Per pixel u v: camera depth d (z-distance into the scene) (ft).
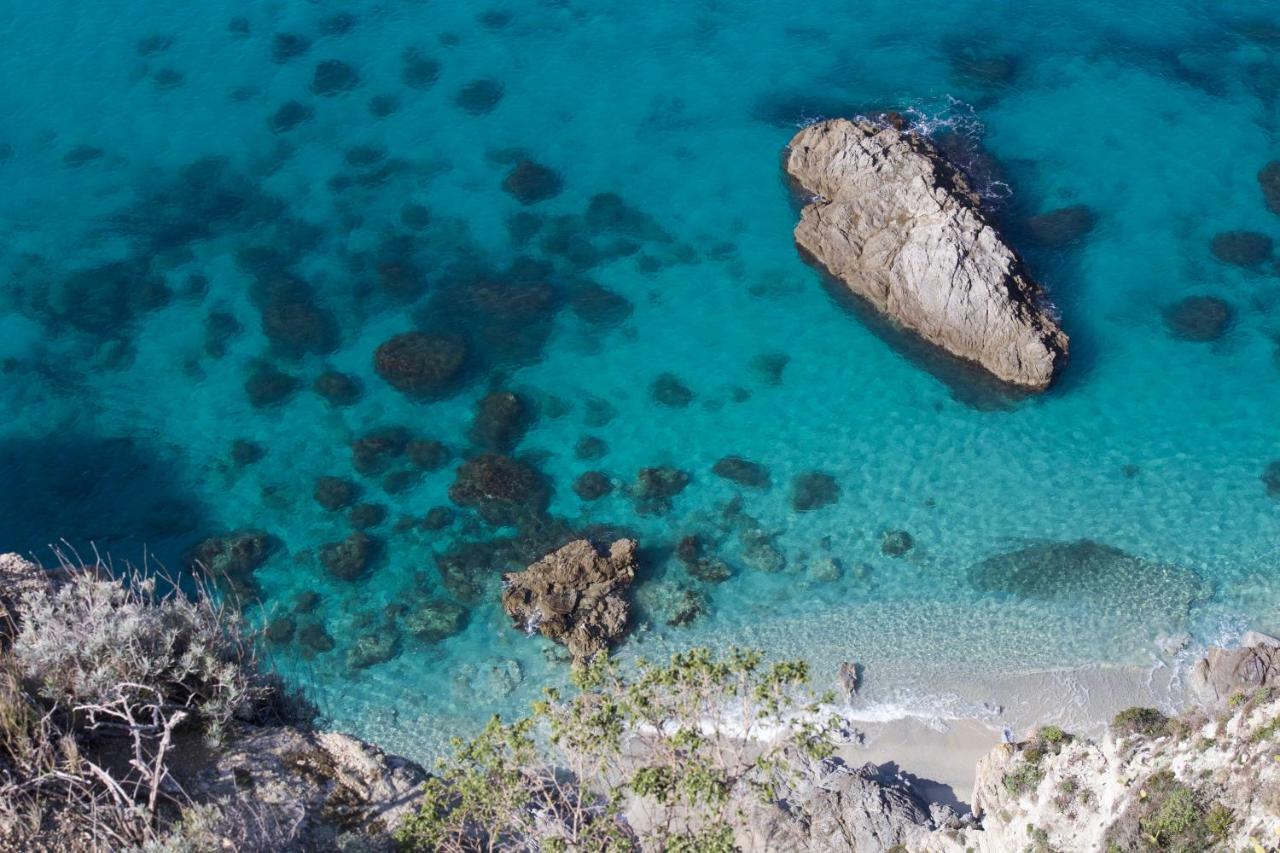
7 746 45.88
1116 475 120.47
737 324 134.21
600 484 120.88
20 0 174.60
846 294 136.26
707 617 111.14
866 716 102.47
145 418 125.29
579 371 130.00
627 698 55.72
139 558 113.91
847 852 85.46
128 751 48.37
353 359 130.31
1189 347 130.31
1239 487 118.73
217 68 163.63
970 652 107.24
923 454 123.13
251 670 54.39
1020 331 126.82
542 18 171.32
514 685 105.70
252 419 125.39
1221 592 110.32
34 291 136.56
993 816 81.30
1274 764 61.11
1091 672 104.94
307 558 114.42
